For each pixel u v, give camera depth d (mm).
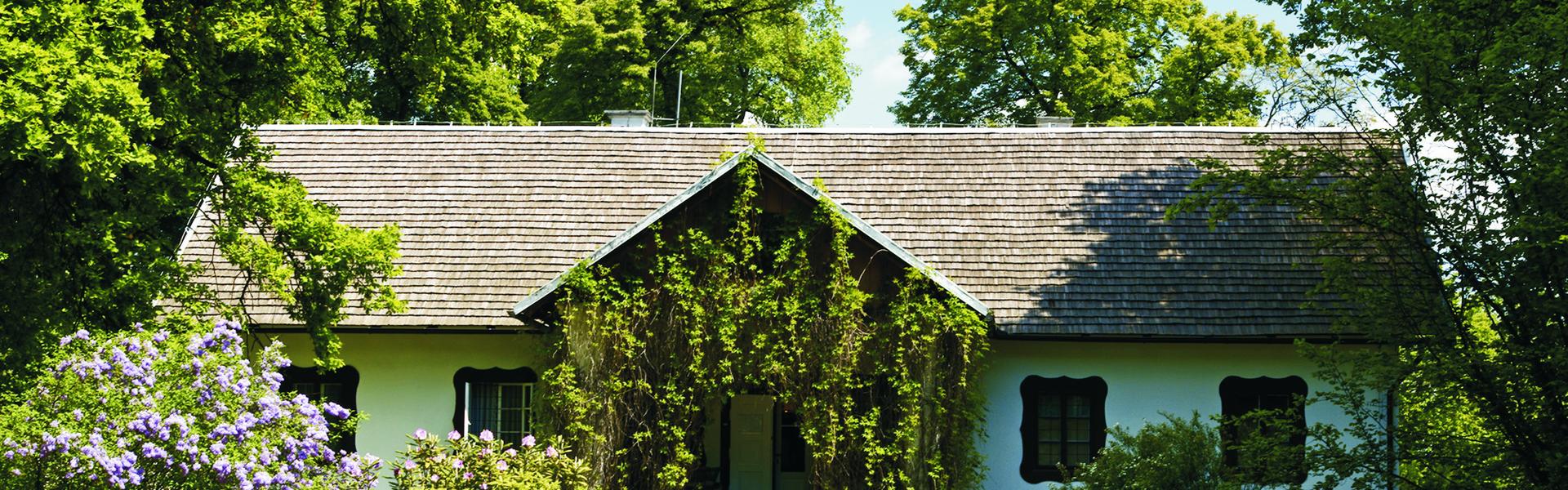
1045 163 22578
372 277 17531
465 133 23625
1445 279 16156
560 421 18406
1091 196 21891
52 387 12062
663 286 18359
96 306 16156
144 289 16031
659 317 18375
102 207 15820
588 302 18266
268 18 17281
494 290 20516
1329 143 22484
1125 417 19797
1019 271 20625
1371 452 16094
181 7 16797
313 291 17234
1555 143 14836
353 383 20297
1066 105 33562
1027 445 19766
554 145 23328
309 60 18344
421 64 21906
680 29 35719
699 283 18391
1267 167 17250
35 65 12883
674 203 18312
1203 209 21453
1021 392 19875
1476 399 15641
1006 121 34531
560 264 21031
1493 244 15430
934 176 22484
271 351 14273
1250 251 20734
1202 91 34500
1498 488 15484
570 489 17172
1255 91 34188
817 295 18297
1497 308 15820
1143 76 35781
